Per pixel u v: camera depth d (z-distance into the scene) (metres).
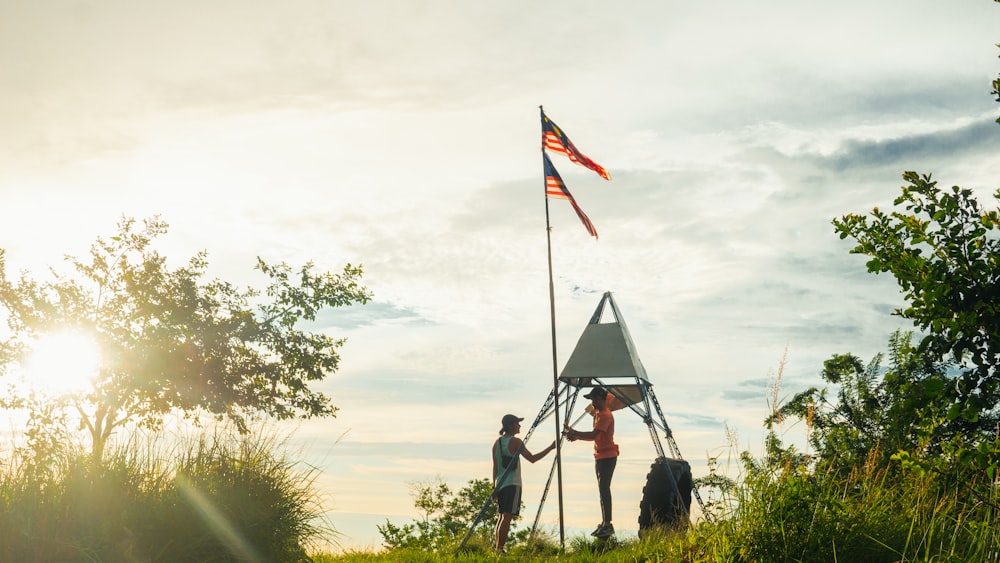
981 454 4.85
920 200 5.25
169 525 6.55
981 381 4.96
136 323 21.06
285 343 22.06
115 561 5.94
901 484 7.07
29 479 6.31
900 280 5.20
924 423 5.34
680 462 10.49
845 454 8.62
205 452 7.67
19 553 5.61
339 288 22.98
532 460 10.68
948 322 5.01
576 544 10.05
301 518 7.68
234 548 6.80
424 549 10.79
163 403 19.80
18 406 18.61
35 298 20.19
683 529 8.09
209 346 21.20
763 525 6.52
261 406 21.14
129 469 6.91
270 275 22.80
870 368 10.88
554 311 11.85
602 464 10.69
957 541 6.23
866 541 6.36
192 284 21.88
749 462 6.93
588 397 11.23
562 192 12.55
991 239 5.01
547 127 12.92
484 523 13.12
